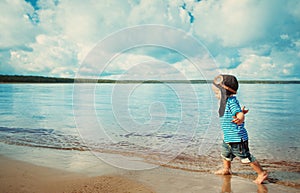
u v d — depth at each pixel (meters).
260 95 18.42
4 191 2.60
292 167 3.54
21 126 6.55
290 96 17.30
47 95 18.45
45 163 3.58
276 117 8.11
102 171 3.26
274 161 3.80
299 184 2.95
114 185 2.80
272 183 2.97
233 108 3.16
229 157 3.25
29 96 17.45
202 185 2.87
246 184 2.94
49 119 7.62
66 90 25.83
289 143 4.83
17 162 3.60
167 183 2.90
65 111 9.34
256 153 4.19
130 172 3.25
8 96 17.52
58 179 2.96
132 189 2.71
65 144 4.75
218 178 3.12
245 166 3.62
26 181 2.88
